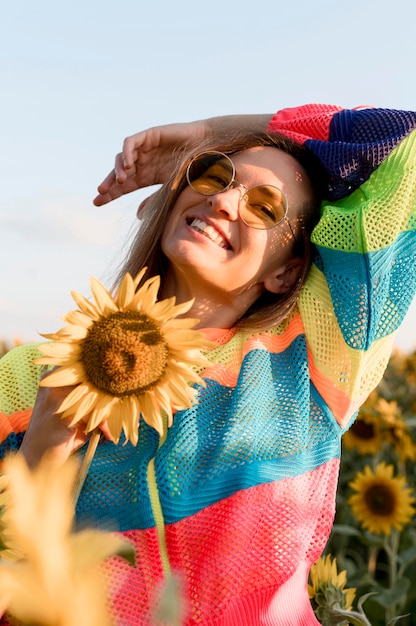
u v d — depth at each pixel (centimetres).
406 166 224
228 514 187
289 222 225
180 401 153
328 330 219
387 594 397
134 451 193
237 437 194
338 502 502
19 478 54
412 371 791
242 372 206
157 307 154
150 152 264
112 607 170
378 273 217
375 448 511
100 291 154
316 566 230
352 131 238
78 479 157
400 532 469
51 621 51
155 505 183
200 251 209
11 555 63
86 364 151
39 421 164
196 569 182
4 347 717
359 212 216
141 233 237
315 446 212
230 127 269
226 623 179
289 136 237
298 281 226
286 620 188
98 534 57
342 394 216
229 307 221
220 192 216
